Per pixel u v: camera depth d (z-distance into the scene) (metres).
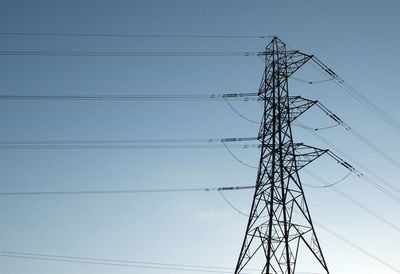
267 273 35.09
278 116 41.75
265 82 45.19
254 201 39.62
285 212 37.47
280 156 39.72
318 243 37.78
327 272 36.78
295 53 45.16
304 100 42.38
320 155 40.38
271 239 36.56
